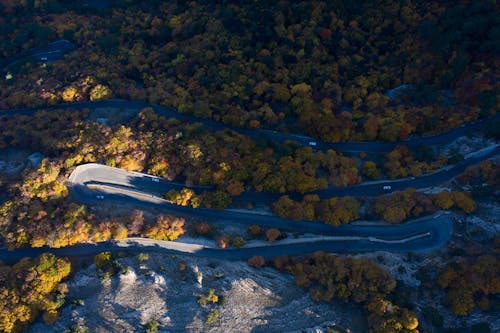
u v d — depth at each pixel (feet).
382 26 627.46
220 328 397.39
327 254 448.24
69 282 431.84
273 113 563.89
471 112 528.22
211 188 510.58
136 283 423.23
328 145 549.13
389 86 589.32
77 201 493.77
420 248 456.45
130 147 521.24
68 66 645.92
